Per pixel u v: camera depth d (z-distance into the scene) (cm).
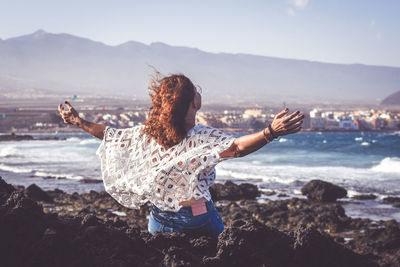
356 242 1236
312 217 1563
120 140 293
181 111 269
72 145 7931
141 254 298
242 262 292
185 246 297
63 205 1848
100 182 2836
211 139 264
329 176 3027
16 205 296
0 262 265
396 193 2266
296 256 320
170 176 274
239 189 2205
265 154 5475
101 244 299
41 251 266
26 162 4519
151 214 317
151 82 283
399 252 1070
